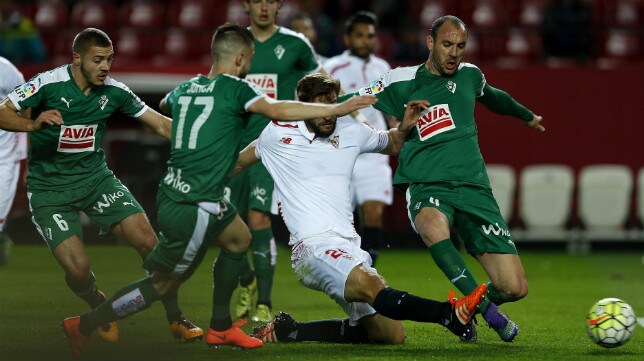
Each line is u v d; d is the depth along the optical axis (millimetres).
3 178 30297
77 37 25438
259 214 31484
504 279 26203
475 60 69438
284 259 55156
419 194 26688
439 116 26734
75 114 26047
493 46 69562
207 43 70062
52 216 26359
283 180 25359
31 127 24594
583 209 62500
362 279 23656
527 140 62438
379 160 39406
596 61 68500
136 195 58812
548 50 67688
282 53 33281
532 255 61531
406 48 62781
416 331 28672
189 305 33812
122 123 61250
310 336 25984
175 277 24266
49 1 72625
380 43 66812
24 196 56781
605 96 62344
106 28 70812
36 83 25625
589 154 62625
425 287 42625
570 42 67375
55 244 26281
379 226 39500
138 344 25828
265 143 25547
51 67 60094
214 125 23406
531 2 71375
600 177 62344
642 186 62594
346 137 25344
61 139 26188
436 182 26578
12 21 61062
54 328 28703
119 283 39312
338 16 67000
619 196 62500
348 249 24625
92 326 24000
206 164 23328
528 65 65688
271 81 33281
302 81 25000
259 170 31438
